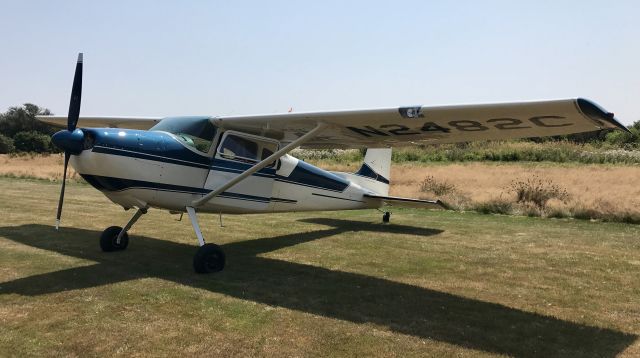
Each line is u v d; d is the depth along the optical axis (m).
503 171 14.70
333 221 8.91
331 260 5.53
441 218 9.53
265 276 4.70
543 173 13.92
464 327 3.38
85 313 3.43
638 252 6.15
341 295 4.10
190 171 5.05
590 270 5.19
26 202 10.47
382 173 8.43
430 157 18.86
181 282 4.36
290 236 7.16
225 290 4.15
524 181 12.98
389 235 7.34
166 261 5.22
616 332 3.36
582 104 3.25
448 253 6.01
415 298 4.07
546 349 3.02
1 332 3.05
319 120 4.81
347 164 18.67
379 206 8.32
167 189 4.91
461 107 3.84
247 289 4.20
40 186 14.86
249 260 5.45
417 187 13.91
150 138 4.77
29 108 57.81
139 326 3.21
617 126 3.31
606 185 12.05
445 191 12.77
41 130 56.25
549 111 3.53
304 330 3.24
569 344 3.12
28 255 5.24
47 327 3.15
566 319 3.62
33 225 7.41
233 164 5.44
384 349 2.95
